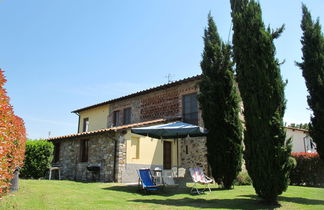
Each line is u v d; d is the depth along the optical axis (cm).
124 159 1284
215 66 1135
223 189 1057
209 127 1098
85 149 1538
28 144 1405
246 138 809
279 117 758
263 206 723
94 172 1381
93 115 2239
